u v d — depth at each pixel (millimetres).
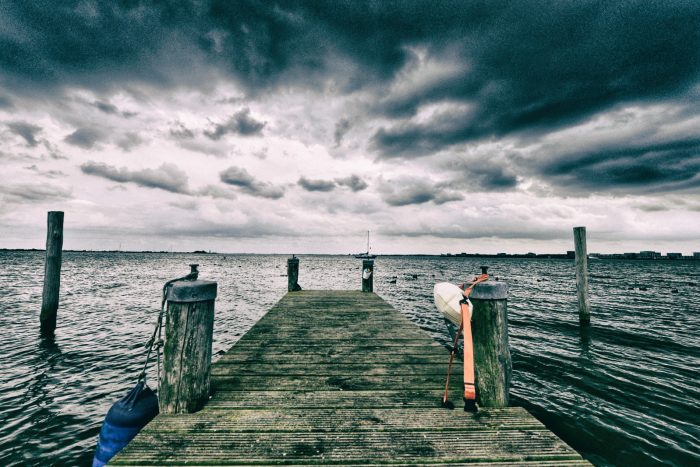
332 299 9492
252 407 2812
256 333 5594
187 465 2045
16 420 4816
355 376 3633
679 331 10844
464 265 103938
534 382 6098
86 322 12375
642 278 43656
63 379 6508
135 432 2514
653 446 3973
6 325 11570
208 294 2812
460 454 2168
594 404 5121
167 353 2686
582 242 11383
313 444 2260
